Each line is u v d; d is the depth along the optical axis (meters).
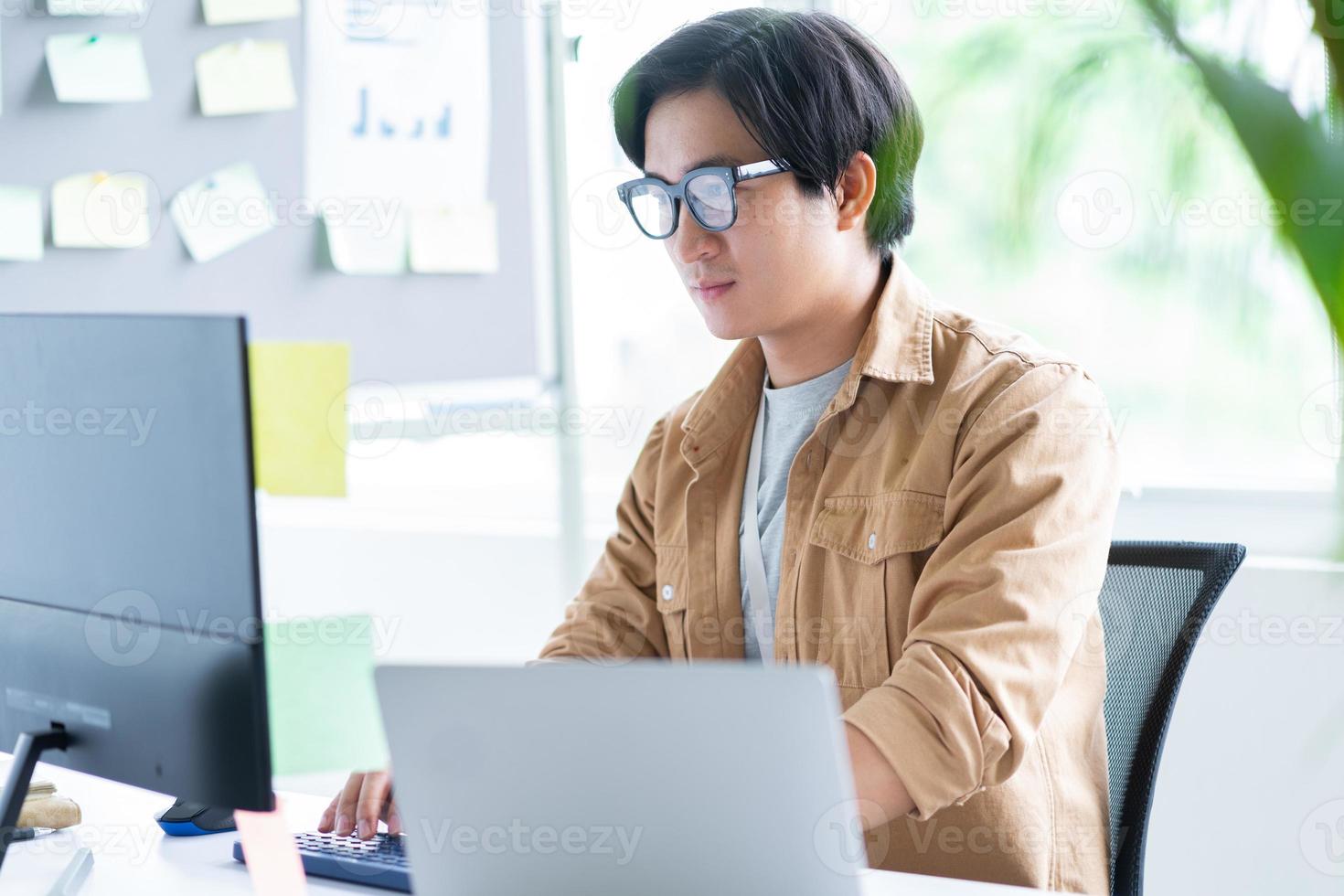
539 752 0.90
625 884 0.92
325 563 3.13
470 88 3.05
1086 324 2.64
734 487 1.75
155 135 2.77
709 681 0.85
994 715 1.25
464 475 3.21
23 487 1.16
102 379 1.06
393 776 0.95
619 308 3.22
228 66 2.82
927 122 2.73
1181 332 2.56
